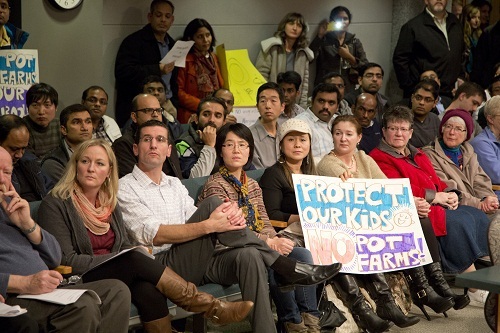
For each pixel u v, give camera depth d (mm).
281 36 7547
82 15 6504
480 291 5078
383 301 4457
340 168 4684
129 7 7039
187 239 3869
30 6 6230
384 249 4562
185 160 5238
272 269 4012
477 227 5273
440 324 4703
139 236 3936
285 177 4602
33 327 3236
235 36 7766
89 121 4809
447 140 5598
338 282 4402
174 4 7387
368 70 7117
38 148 5215
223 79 7047
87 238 3682
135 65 6613
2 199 3436
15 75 5328
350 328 4367
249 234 3961
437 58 7840
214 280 3986
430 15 7840
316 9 8227
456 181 5531
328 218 4480
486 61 8328
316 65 8023
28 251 3486
